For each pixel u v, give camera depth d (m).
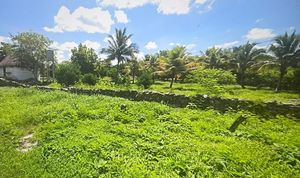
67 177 5.48
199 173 5.60
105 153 6.41
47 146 7.27
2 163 6.34
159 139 7.64
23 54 40.06
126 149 6.75
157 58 56.44
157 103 12.84
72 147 6.92
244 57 47.19
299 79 40.75
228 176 5.55
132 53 50.09
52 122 9.70
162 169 5.68
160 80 58.31
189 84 41.22
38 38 40.50
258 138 8.42
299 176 5.66
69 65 29.84
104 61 52.38
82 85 27.66
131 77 54.25
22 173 5.82
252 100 11.64
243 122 9.94
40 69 43.03
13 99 15.27
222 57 54.53
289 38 40.91
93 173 5.48
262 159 6.46
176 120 10.09
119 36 49.22
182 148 6.97
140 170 5.54
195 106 12.74
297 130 9.08
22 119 10.42
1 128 9.38
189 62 43.84
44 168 6.00
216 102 12.45
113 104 12.23
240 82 48.62
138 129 8.63
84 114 10.58
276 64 41.97
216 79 19.89
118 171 5.52
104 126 8.97
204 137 8.23
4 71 43.41
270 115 10.91
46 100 14.19
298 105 10.68
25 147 7.82
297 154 6.77
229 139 8.04
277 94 31.72
